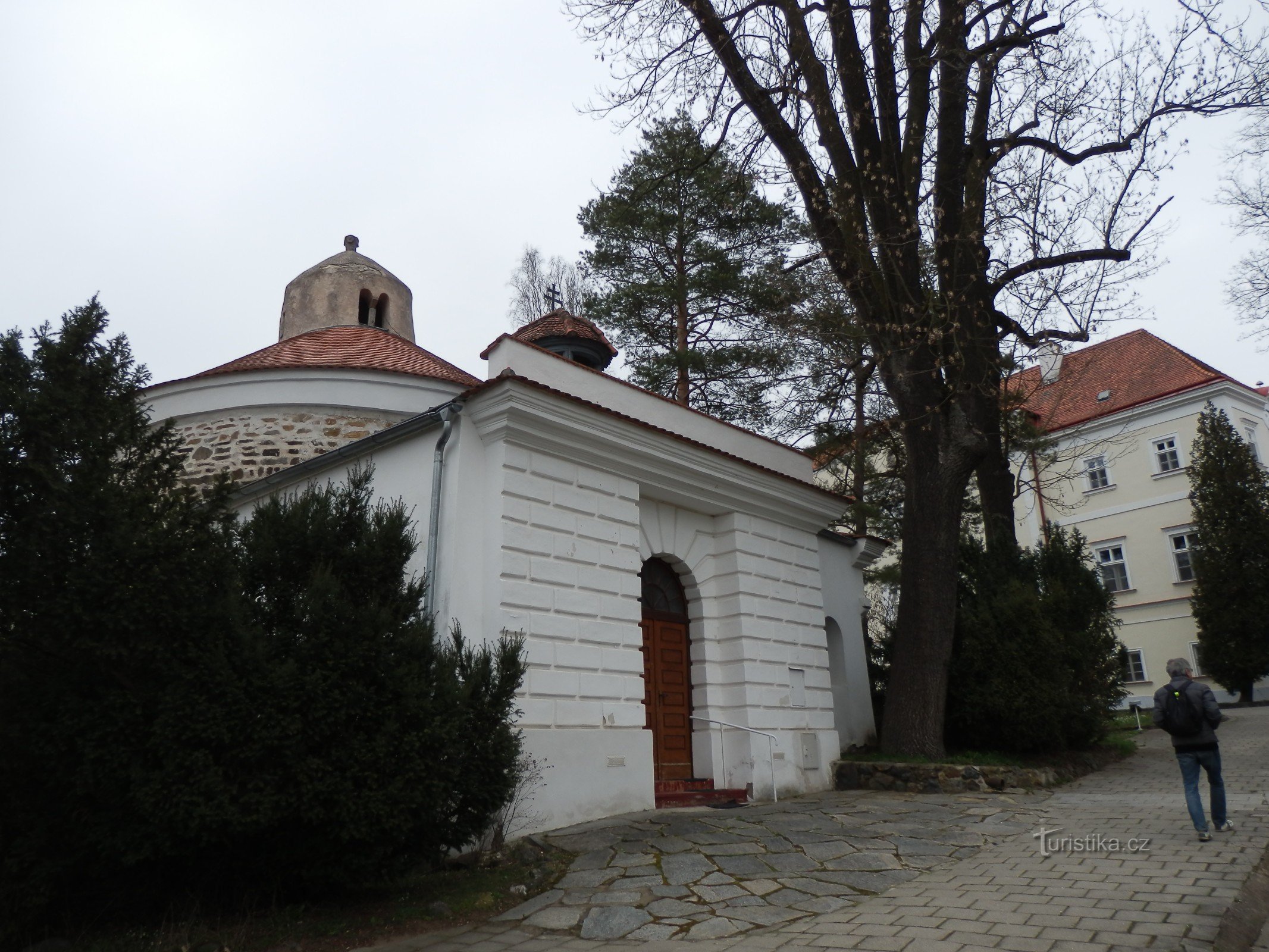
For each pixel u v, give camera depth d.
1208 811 9.18
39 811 6.91
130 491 7.05
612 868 7.72
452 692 7.34
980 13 12.80
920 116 13.13
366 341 17.22
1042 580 15.40
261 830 6.66
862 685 16.44
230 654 6.82
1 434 6.72
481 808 7.54
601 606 10.62
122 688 6.76
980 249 13.84
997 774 11.70
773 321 19.19
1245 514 25.84
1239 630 25.55
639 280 23.14
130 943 6.53
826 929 5.95
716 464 12.22
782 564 13.66
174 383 15.08
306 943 6.50
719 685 12.42
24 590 6.62
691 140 14.23
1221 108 13.20
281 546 7.62
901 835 8.62
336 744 6.86
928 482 13.52
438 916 6.98
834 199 13.09
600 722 10.24
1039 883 6.72
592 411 10.43
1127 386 32.28
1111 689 14.89
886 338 13.27
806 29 12.80
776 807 10.76
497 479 9.95
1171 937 5.30
